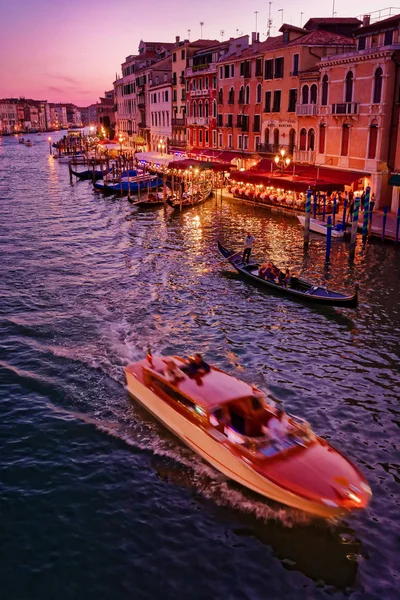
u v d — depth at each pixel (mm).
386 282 23016
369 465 10992
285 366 15320
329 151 37938
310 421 12492
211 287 22766
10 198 50188
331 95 36781
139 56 87438
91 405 13078
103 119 122938
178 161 48406
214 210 42125
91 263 26891
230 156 51062
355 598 8023
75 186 59562
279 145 44094
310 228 33031
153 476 10570
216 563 8625
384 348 16609
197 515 9578
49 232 34688
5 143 158000
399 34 31656
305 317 19203
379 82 32469
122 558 8727
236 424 10602
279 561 8648
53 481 10492
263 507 9703
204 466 10781
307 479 9141
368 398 13586
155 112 76188
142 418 12492
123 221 38625
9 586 8203
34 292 22016
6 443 11664
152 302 20781
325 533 9203
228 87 52375
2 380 14266
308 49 40281
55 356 15648
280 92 43531
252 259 26938
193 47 62562
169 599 8016
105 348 16266
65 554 8812
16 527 9352
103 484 10391
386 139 32906
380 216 32656
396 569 8547
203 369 12156
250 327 18250
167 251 29312
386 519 9570
